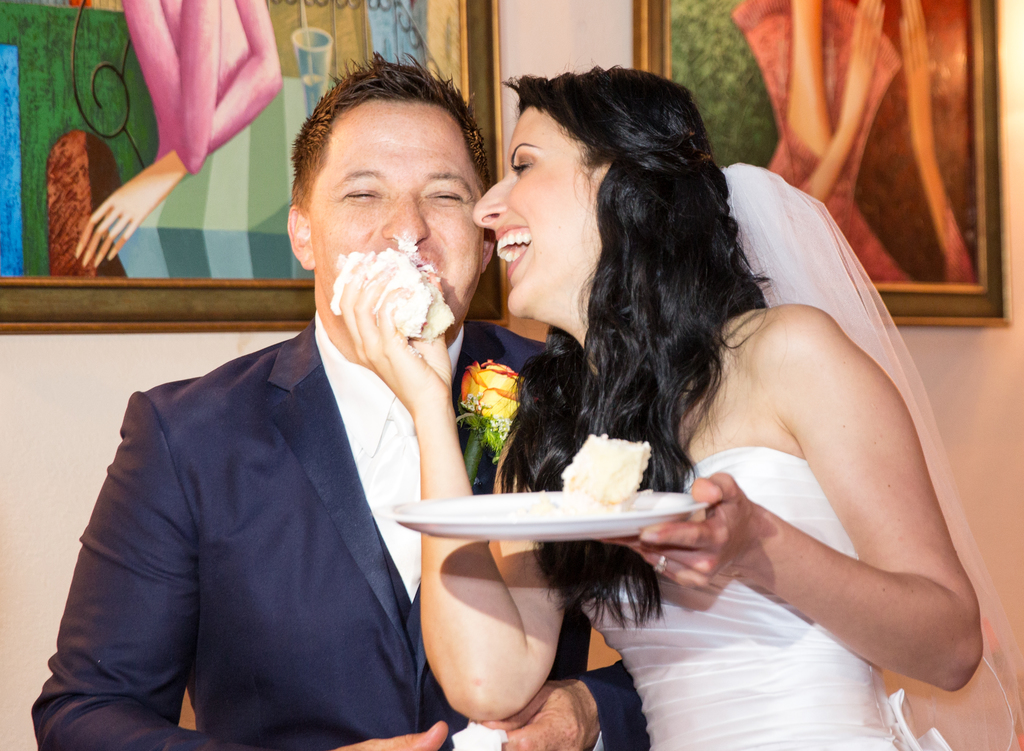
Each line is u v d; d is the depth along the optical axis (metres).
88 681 1.37
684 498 0.93
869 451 1.07
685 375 1.21
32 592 1.97
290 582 1.43
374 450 1.52
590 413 1.34
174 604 1.44
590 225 1.32
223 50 2.08
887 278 2.64
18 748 1.95
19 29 1.93
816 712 1.16
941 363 2.73
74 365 2.01
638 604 1.26
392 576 1.47
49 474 1.98
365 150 1.48
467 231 1.55
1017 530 2.80
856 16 2.61
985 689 1.43
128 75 2.01
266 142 2.11
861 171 2.62
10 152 1.93
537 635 1.29
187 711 2.07
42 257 1.94
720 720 1.20
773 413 1.17
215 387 1.56
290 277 2.13
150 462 1.47
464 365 1.71
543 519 0.76
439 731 1.19
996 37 2.75
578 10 2.42
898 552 1.03
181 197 2.04
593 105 1.32
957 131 2.72
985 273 2.73
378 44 2.19
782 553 0.93
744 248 1.46
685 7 2.43
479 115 2.25
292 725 1.41
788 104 2.54
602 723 1.33
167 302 2.03
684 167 1.30
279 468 1.48
